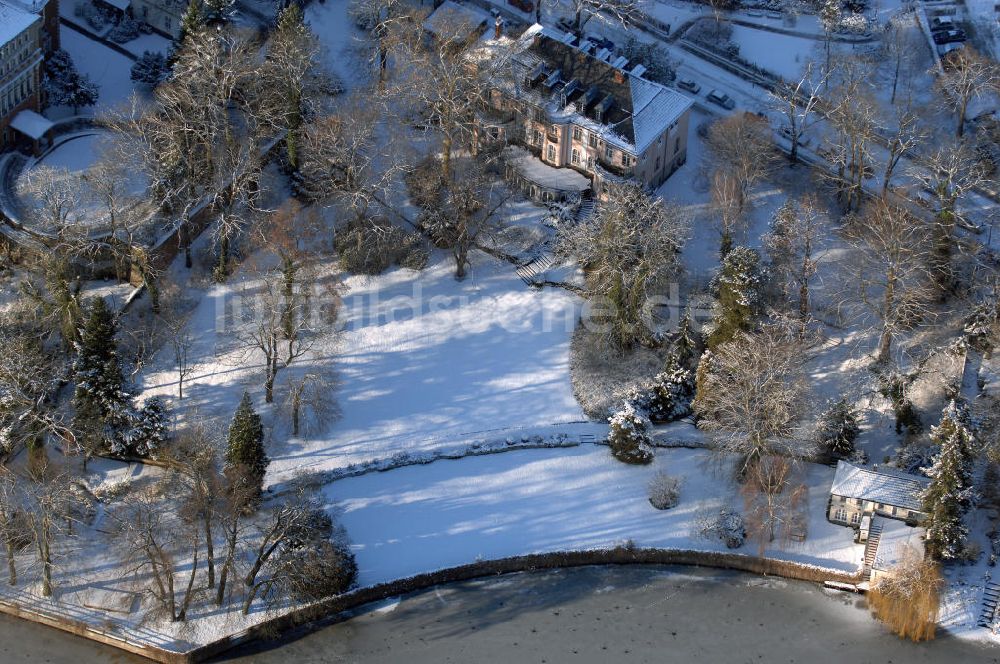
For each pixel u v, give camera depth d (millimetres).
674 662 147875
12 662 149000
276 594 151000
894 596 148625
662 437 164875
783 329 163125
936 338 170875
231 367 169625
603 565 156875
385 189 179750
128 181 180125
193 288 177125
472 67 182500
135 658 149375
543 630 150750
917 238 175625
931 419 164375
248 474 151875
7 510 150750
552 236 182875
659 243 169125
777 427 154500
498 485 161500
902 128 177500
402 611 152500
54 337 171375
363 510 158875
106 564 154625
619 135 182500
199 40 182500
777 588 154625
